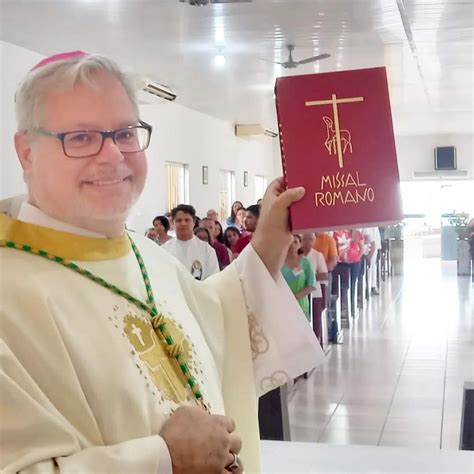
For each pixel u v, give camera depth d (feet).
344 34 26.00
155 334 4.56
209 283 5.86
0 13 21.67
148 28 24.04
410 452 8.60
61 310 4.07
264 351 5.76
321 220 5.30
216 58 29.32
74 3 20.81
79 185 4.24
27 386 3.72
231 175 54.03
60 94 4.21
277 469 8.08
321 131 5.35
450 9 22.71
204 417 4.13
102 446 3.83
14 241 4.25
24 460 3.55
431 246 67.62
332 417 17.80
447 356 24.39
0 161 24.50
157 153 39.19
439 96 43.45
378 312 34.22
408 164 68.03
